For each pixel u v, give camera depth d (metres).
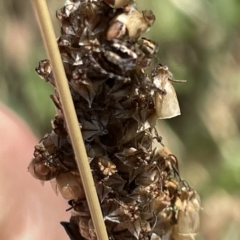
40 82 0.24
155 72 0.10
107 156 0.10
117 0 0.09
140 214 0.11
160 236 0.11
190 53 0.25
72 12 0.10
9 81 0.24
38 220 0.17
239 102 0.27
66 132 0.10
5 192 0.16
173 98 0.10
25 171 0.17
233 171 0.27
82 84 0.10
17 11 0.25
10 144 0.17
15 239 0.16
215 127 0.27
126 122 0.10
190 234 0.11
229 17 0.26
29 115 0.24
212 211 0.26
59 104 0.10
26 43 0.25
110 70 0.09
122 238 0.11
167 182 0.11
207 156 0.27
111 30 0.09
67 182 0.10
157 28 0.24
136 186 0.10
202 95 0.26
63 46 0.10
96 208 0.10
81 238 0.11
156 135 0.11
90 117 0.10
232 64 0.27
